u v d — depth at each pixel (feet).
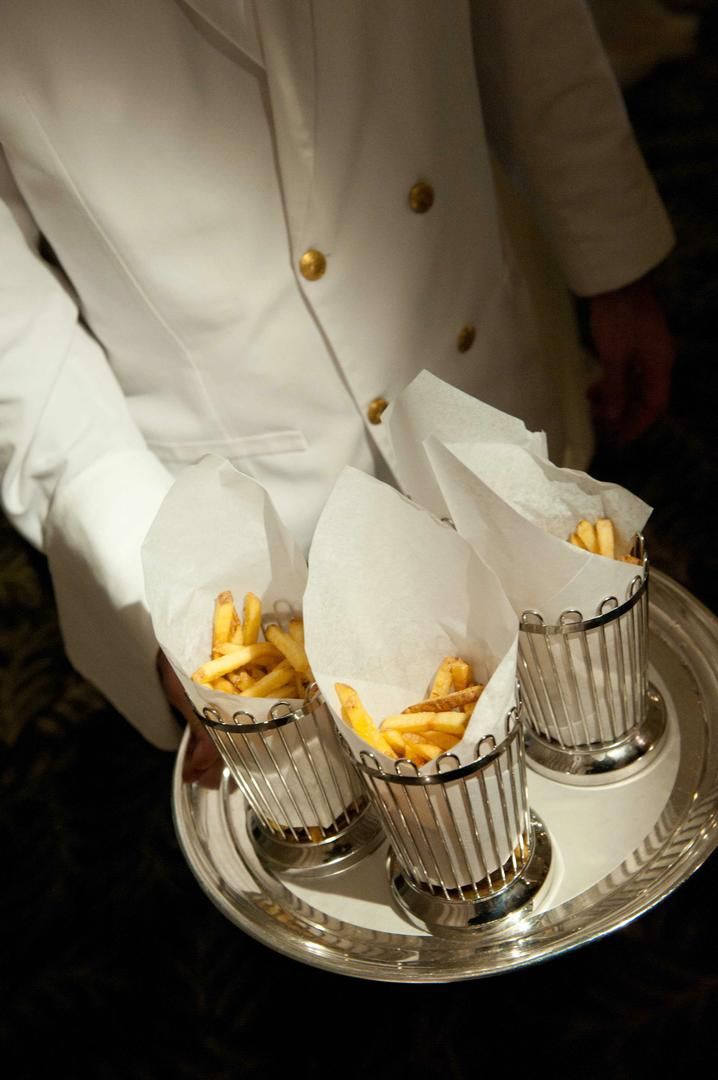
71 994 4.89
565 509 2.49
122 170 2.91
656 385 4.20
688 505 6.13
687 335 7.22
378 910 2.49
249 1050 4.38
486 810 2.21
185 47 2.79
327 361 3.35
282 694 2.40
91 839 5.57
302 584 2.56
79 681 6.56
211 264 3.09
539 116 3.57
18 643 6.98
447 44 3.12
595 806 2.54
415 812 2.20
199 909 5.05
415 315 3.38
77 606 3.20
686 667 2.79
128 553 2.92
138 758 5.93
